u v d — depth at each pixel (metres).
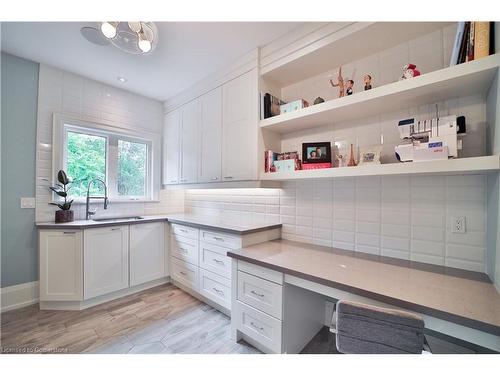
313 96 2.04
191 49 2.03
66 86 2.48
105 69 2.41
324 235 1.92
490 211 1.18
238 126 2.18
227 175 2.29
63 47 2.03
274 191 2.30
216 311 2.19
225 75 2.32
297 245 1.94
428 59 1.46
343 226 1.81
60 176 2.31
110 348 1.65
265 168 2.05
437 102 1.41
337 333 0.93
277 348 1.44
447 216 1.38
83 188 2.67
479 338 0.85
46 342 1.70
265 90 2.08
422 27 1.42
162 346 1.67
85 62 2.28
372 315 0.85
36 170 2.31
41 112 2.34
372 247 1.66
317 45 1.65
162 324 1.96
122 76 2.56
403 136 1.34
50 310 2.16
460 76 1.09
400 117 1.56
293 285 1.51
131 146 3.08
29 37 1.88
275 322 1.46
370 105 1.49
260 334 1.54
